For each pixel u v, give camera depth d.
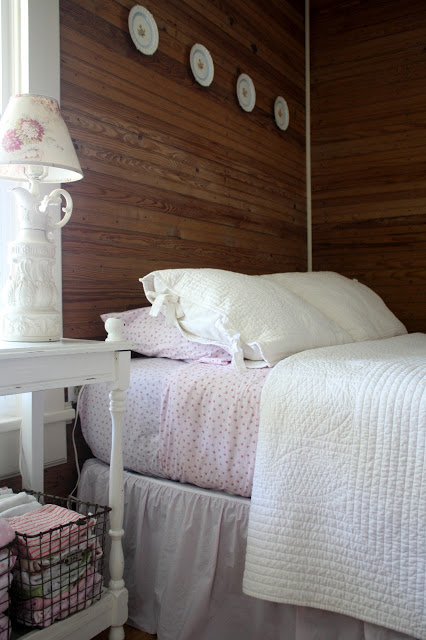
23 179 1.40
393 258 3.16
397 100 3.15
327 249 3.36
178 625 1.40
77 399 1.77
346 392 1.21
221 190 2.56
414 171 3.10
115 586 1.35
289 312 1.74
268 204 2.97
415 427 1.10
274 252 3.03
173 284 1.74
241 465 1.35
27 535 1.12
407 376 1.20
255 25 2.86
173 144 2.24
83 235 1.81
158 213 2.15
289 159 3.20
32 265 1.29
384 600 1.09
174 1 2.26
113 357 1.32
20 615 1.16
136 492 1.54
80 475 1.69
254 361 1.56
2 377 1.07
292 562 1.19
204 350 1.66
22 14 1.62
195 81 2.38
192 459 1.44
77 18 1.79
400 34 3.14
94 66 1.86
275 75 3.05
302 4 3.37
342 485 1.16
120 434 1.37
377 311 2.40
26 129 1.23
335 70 3.33
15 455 1.58
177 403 1.47
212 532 1.38
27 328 1.28
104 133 1.90
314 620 1.21
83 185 1.81
